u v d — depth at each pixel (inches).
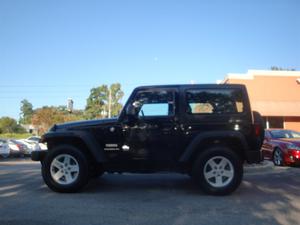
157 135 328.8
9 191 336.2
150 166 330.6
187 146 325.4
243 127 324.8
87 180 327.3
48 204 286.8
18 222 240.1
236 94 330.6
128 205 285.3
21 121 4293.8
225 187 316.8
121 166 331.9
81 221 243.0
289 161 547.8
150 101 334.0
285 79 1373.0
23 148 1277.1
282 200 304.7
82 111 3223.4
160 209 274.1
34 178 415.2
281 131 629.9
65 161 329.1
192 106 330.0
